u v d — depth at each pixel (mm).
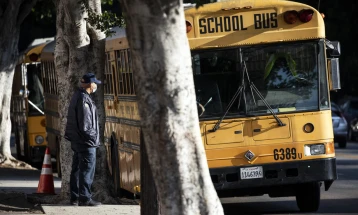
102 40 31266
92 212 27891
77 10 30141
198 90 28031
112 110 36188
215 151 27953
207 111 28031
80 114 28406
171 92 14039
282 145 28109
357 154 60469
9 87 53844
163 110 14070
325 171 28172
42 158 56094
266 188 29422
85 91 28656
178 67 14039
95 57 31172
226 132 28031
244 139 28047
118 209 28844
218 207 14688
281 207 31797
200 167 14445
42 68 53031
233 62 28141
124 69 33000
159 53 13930
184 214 14414
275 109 28188
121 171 34969
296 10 28172
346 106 88750
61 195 31484
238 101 28109
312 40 28297
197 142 14375
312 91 28312
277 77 28250
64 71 31312
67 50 31266
